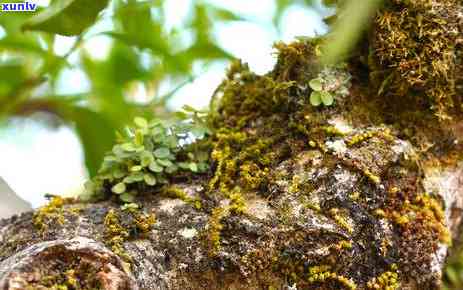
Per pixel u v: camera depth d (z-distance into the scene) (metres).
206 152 0.58
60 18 0.55
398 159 0.55
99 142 0.70
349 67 0.58
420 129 0.57
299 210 0.53
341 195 0.54
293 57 0.58
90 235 0.53
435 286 0.55
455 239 0.61
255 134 0.58
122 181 0.56
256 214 0.53
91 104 0.72
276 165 0.56
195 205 0.55
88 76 0.74
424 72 0.55
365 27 0.56
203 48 0.73
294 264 0.52
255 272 0.52
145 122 0.58
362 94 0.57
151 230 0.53
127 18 0.68
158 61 0.74
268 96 0.59
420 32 0.55
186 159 0.58
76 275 0.48
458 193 0.58
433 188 0.56
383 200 0.54
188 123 0.59
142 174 0.56
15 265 0.47
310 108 0.57
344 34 0.49
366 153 0.55
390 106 0.57
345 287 0.53
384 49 0.55
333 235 0.53
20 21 0.67
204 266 0.52
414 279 0.54
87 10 0.55
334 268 0.53
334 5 0.59
